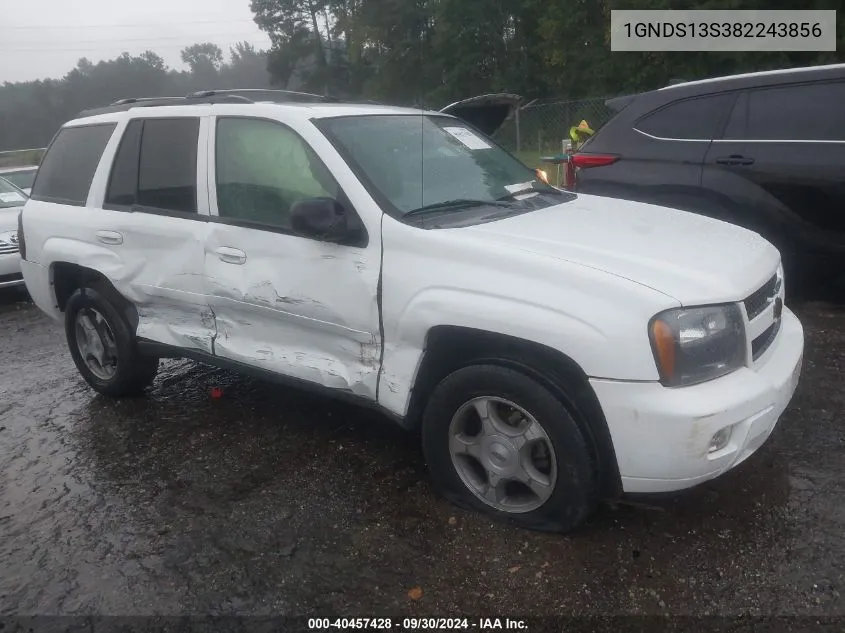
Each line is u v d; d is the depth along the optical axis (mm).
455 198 3633
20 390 5379
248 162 3801
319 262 3473
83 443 4367
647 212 3865
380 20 39188
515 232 3242
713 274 2951
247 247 3734
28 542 3375
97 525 3479
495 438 3145
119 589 3006
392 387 3361
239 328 3957
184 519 3469
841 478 3418
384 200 3369
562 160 7609
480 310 2971
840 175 5133
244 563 3111
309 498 3566
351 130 3699
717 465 2793
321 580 2979
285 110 3727
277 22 60750
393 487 3607
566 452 2932
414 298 3170
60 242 4676
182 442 4262
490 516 3270
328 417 4461
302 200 3297
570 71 30000
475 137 4418
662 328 2703
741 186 5551
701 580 2834
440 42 37000
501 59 36844
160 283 4172
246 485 3730
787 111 5410
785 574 2832
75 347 4969
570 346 2787
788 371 3107
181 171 4074
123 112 4500
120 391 4852
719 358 2824
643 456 2775
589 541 3090
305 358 3721
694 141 5785
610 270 2855
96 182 4508
